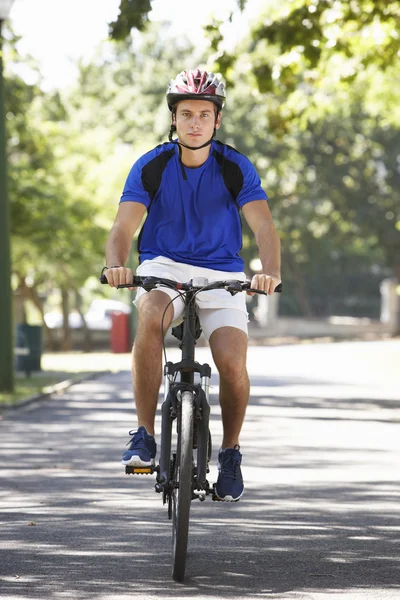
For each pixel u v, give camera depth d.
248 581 11.63
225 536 14.12
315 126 101.62
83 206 68.00
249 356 69.38
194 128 11.60
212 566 12.35
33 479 19.27
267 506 16.47
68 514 15.69
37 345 49.56
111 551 13.16
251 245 108.19
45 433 27.22
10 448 24.09
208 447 11.63
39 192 58.00
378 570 12.21
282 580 11.70
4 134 37.28
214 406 34.22
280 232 107.50
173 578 11.59
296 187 107.56
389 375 52.12
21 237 61.44
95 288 112.50
